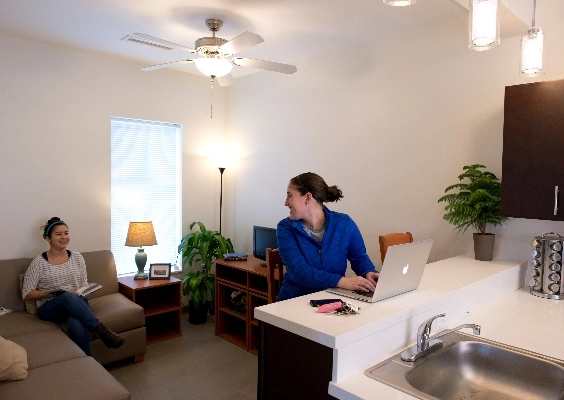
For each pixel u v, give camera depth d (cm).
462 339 149
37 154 350
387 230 320
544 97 210
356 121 340
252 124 443
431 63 291
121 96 397
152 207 433
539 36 167
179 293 383
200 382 296
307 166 385
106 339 287
